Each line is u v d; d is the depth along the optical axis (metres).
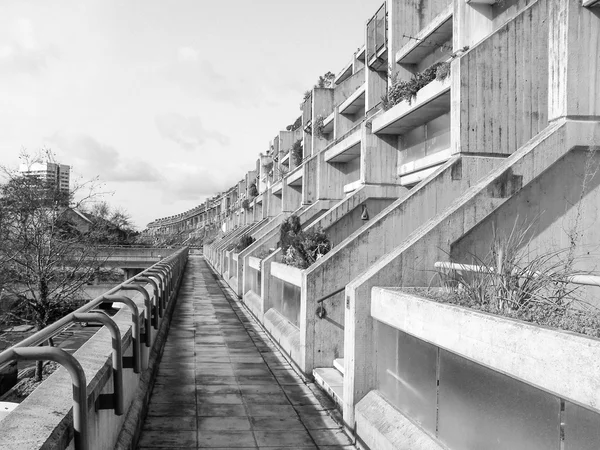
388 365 7.91
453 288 7.46
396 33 20.00
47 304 23.66
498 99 11.74
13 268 23.53
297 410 9.65
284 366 12.93
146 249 47.41
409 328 6.84
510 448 4.93
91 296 39.88
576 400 3.96
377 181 18.86
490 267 6.84
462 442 5.74
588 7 9.37
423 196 11.79
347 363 8.68
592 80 9.48
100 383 5.11
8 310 24.92
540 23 11.85
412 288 8.21
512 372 4.69
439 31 17.03
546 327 4.47
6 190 23.78
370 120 18.78
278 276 16.31
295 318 14.27
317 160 27.06
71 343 26.55
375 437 7.36
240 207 66.56
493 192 9.45
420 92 15.12
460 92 11.66
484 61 11.69
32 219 24.08
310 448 7.97
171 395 10.32
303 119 36.47
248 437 8.28
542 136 9.71
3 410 11.48
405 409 7.25
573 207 9.69
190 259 81.06
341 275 11.81
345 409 8.72
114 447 6.10
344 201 18.62
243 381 11.48
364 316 8.45
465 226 9.30
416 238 9.10
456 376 5.86
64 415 3.88
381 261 8.97
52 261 23.92
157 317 11.65
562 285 6.06
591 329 4.70
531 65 11.81
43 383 4.66
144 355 9.41
